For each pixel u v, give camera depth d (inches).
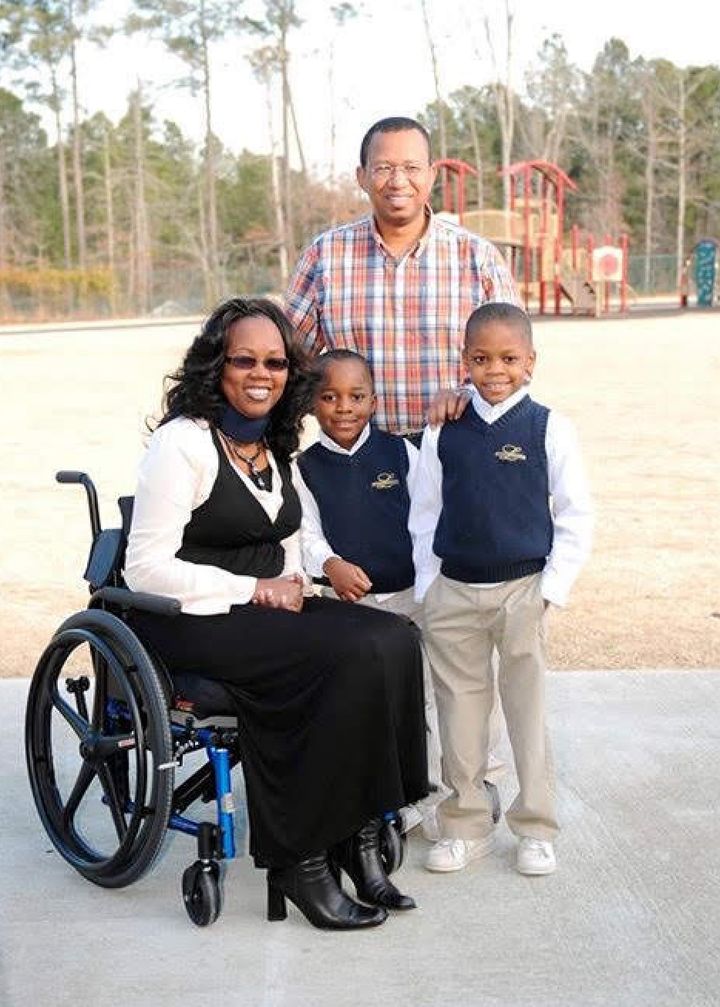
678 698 195.0
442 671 143.0
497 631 140.3
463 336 157.3
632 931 127.4
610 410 555.5
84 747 135.9
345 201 2452.0
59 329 1518.2
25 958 124.2
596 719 186.5
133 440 497.0
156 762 125.7
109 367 864.9
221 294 2294.5
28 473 423.5
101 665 135.9
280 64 2282.2
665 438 471.5
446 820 143.5
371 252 157.6
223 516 134.6
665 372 723.4
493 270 158.6
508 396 138.3
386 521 149.3
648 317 1353.3
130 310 2092.8
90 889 139.3
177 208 2637.8
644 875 139.5
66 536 326.3
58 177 2728.8
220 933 128.6
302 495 149.5
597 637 230.7
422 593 143.3
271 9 2256.4
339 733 124.2
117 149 2719.0
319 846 125.7
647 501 355.9
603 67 3102.9
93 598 141.3
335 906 128.0
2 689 202.7
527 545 137.2
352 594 144.6
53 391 698.8
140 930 129.5
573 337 1027.3
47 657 140.6
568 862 143.1
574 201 2878.9
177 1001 115.9
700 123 2888.8
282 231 2267.5
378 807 126.0
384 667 125.2
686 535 313.4
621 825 152.2
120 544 142.0
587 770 168.6
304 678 125.6
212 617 131.0
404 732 128.9
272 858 126.8
